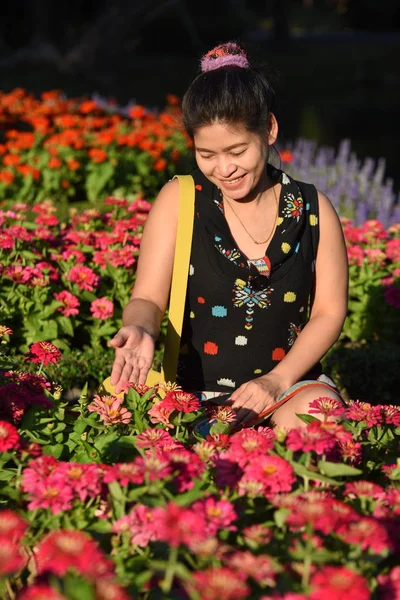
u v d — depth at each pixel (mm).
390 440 2664
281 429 2332
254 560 1796
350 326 5820
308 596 1743
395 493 2207
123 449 2588
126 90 28547
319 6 61750
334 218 3146
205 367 3105
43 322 4891
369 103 26984
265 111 2777
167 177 10688
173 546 1772
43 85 28156
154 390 2760
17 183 9680
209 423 2859
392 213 8883
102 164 9914
